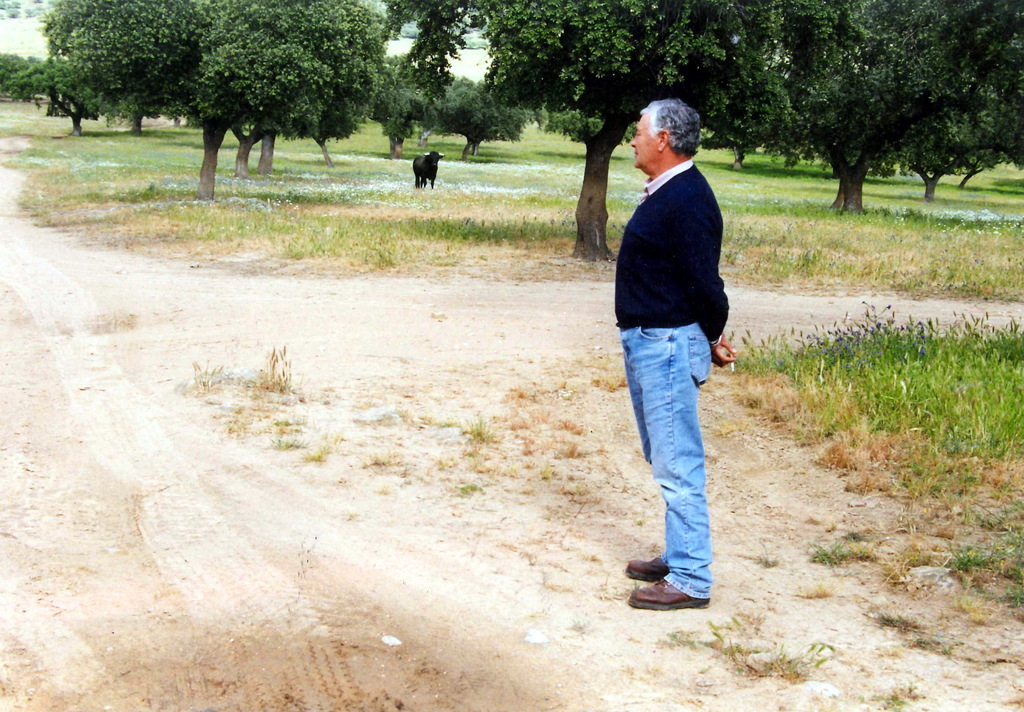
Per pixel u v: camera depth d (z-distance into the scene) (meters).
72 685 2.97
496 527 4.58
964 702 3.01
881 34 25.98
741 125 14.29
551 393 7.14
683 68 13.52
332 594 3.77
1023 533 4.48
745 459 5.81
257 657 3.22
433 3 15.02
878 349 7.76
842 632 3.55
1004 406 6.06
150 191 25.02
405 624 3.53
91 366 7.58
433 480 5.21
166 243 15.64
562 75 13.21
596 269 14.01
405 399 6.86
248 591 3.76
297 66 20.73
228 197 24.25
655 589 3.74
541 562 4.17
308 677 3.10
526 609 3.69
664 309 3.65
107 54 20.62
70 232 17.25
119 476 5.11
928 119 27.48
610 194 32.03
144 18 20.62
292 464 5.37
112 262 13.65
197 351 8.19
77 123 61.84
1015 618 3.66
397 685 3.08
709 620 3.63
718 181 50.12
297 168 42.34
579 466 5.57
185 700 2.92
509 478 5.32
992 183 68.31
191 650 3.25
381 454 5.57
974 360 7.38
